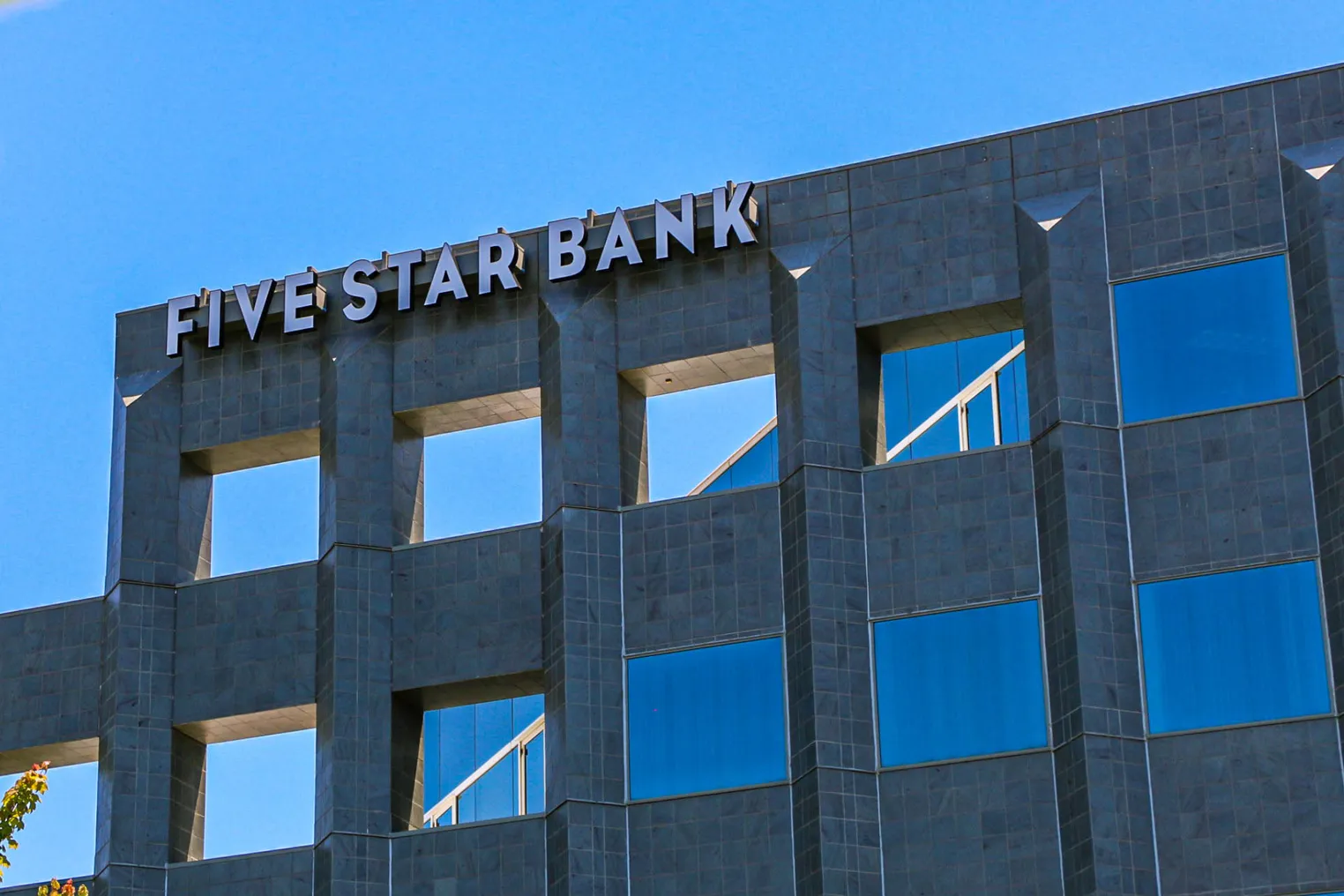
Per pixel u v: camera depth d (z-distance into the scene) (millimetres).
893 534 55500
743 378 59688
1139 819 51531
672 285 59250
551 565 57344
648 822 54906
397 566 59125
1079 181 57094
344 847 56312
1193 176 56406
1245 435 54094
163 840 58688
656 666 56156
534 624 57562
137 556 61000
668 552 57000
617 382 58938
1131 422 54875
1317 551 52781
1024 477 55156
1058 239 56125
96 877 58469
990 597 54375
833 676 54250
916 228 57906
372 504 59562
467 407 60469
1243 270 55406
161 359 63562
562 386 58406
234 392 62344
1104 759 51812
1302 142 56031
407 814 57688
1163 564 53531
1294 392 54219
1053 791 52500
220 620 60250
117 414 62938
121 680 59750
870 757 53750
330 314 62125
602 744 55594
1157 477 54250
